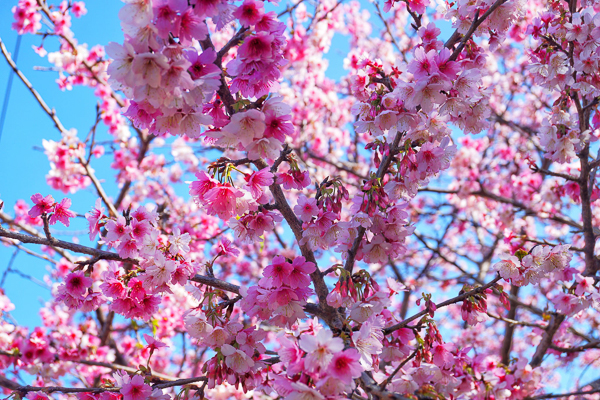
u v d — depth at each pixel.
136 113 2.32
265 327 4.58
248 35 2.32
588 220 4.67
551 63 3.90
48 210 3.13
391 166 3.21
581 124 4.38
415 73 2.68
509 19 3.01
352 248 3.09
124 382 2.87
